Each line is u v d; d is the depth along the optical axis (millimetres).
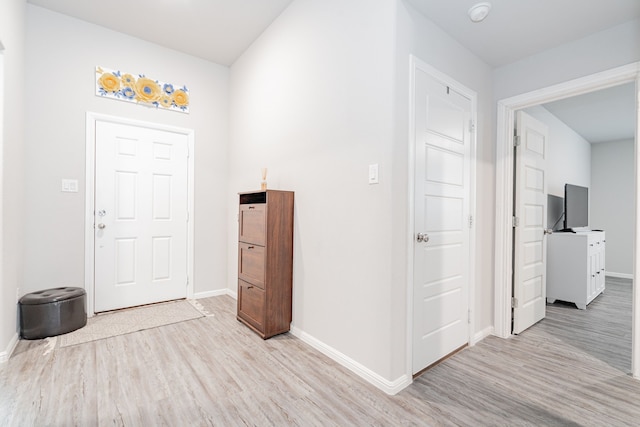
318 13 2289
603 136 5316
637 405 1675
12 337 2209
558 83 2324
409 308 1837
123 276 3109
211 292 3670
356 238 1943
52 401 1614
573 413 1599
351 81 1998
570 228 3994
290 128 2598
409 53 1842
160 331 2566
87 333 2500
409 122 1841
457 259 2295
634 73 1979
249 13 2764
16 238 2334
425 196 1987
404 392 1753
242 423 1476
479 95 2518
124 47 3105
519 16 1978
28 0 2604
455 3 1848
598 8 1889
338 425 1470
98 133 2973
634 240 1978
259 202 2787
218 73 3721
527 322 2814
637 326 1943
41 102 2693
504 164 2623
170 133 3393
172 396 1674
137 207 3188
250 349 2244
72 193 2836
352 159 1979
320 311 2238
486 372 1999
